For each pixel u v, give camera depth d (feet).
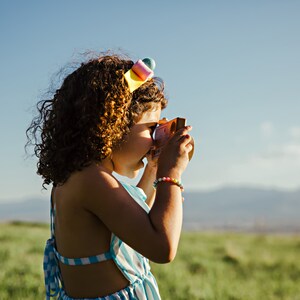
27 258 28.14
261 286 28.58
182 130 6.96
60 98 6.98
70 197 6.64
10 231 43.70
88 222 6.58
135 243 6.25
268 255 41.42
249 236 63.21
